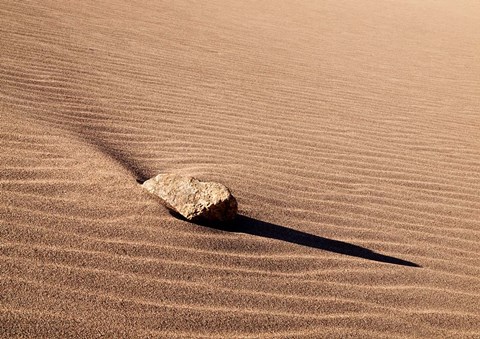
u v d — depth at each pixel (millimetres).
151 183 2764
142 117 4156
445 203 3572
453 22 14461
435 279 2588
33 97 3975
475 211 3508
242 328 1933
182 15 9258
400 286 2461
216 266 2309
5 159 2797
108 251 2219
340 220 3062
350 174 3816
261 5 12359
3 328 1660
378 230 3023
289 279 2336
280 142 4219
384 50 9453
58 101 4055
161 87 5094
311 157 4016
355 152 4309
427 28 12852
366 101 6062
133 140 3650
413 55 9422
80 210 2475
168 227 2508
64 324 1745
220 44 7660
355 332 2041
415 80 7562
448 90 7246
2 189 2500
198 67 6156
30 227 2246
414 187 3775
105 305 1889
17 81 4254
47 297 1853
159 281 2107
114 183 2799
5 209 2332
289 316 2062
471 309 2377
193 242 2443
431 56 9539
